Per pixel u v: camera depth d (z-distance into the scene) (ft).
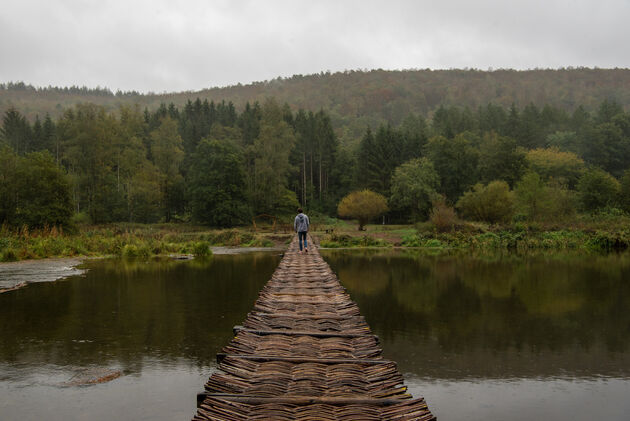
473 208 135.23
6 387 22.47
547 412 20.71
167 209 216.95
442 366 26.66
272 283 34.83
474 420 19.85
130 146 215.51
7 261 76.33
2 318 36.83
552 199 129.08
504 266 74.38
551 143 300.81
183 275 62.95
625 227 112.88
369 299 47.01
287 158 224.12
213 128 256.93
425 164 193.36
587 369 26.25
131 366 25.66
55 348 28.78
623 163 275.80
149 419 19.08
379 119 572.51
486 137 280.51
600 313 40.45
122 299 45.06
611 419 20.03
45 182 117.50
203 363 26.20
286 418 13.17
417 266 75.10
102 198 185.06
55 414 19.48
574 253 97.09
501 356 28.53
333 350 19.36
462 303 44.88
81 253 90.68
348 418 13.20
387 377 16.58
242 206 190.49
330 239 125.29
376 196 157.79
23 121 264.11
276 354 18.88
